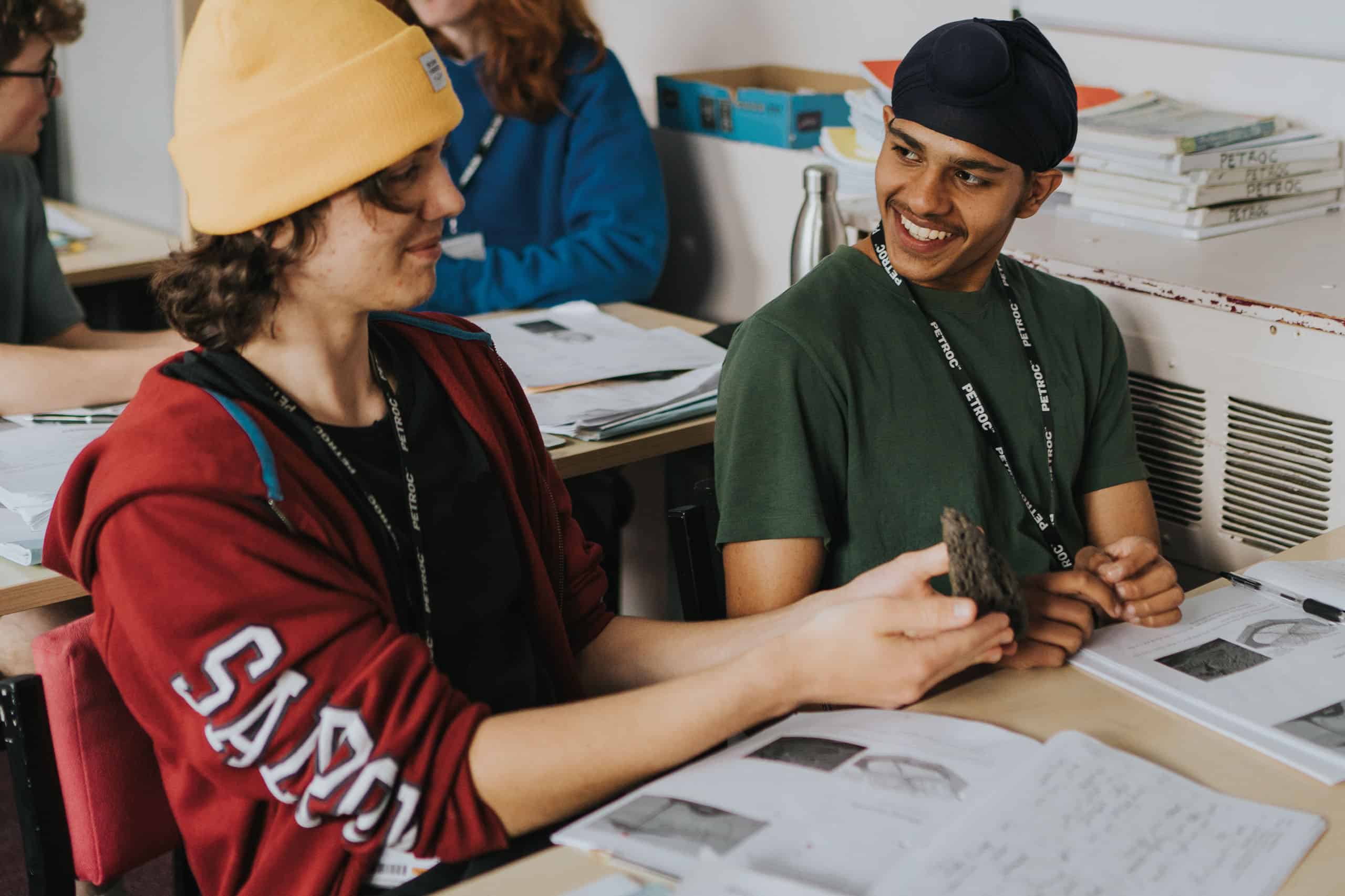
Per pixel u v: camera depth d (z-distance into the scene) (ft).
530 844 3.45
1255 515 5.28
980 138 4.08
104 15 9.25
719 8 9.57
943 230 4.25
